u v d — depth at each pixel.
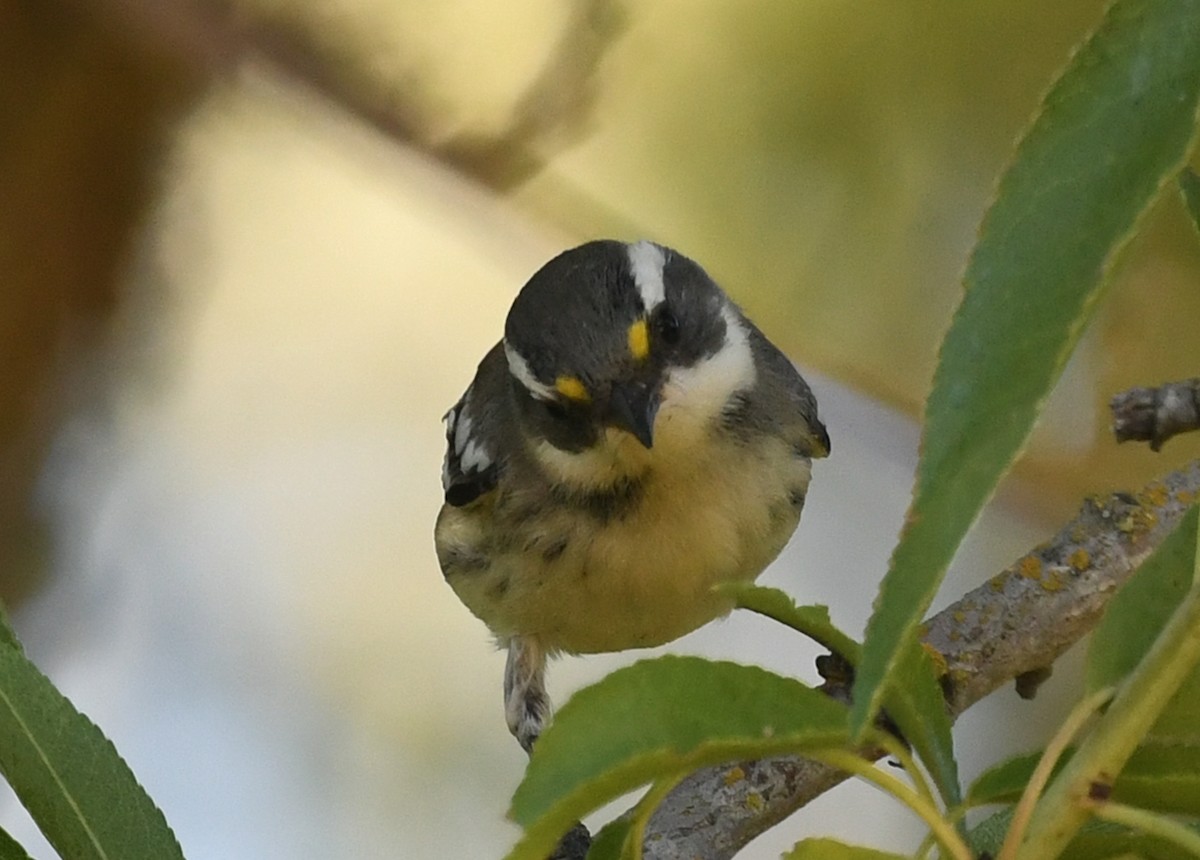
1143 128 2.66
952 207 11.51
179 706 12.45
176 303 12.87
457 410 9.05
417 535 13.30
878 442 11.45
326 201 13.51
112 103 11.46
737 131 11.73
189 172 12.48
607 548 7.91
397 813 12.13
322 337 14.01
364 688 12.64
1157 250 10.47
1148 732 3.20
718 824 5.38
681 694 2.91
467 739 12.45
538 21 11.77
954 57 11.28
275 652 12.79
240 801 12.05
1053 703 10.90
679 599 8.13
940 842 3.05
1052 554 6.16
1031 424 2.59
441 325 14.16
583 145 11.84
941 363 2.73
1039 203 2.72
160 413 13.12
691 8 11.52
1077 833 3.34
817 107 11.57
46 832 4.10
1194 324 10.77
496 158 11.79
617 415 7.45
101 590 12.73
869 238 11.62
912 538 2.65
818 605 3.57
